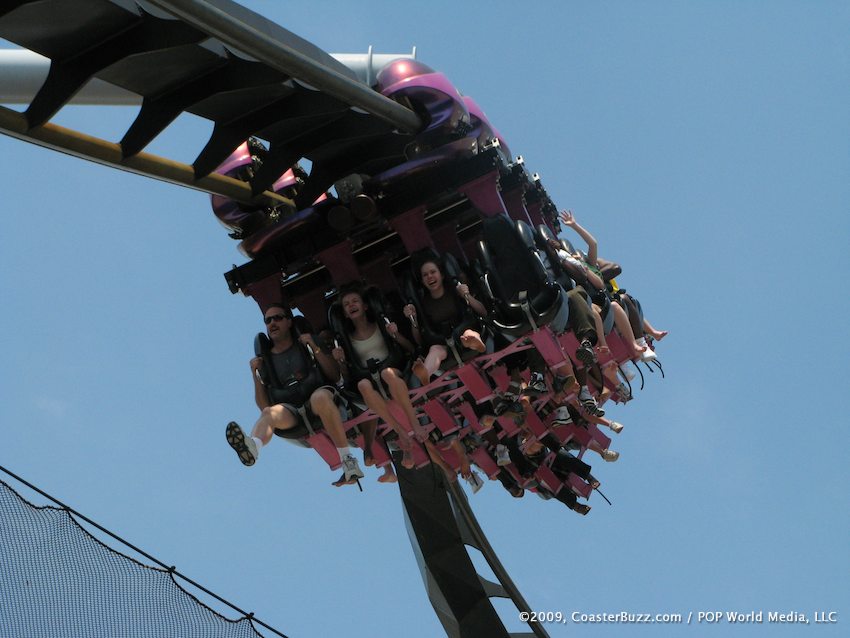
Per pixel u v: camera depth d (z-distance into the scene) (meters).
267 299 27.19
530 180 30.55
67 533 18.64
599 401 34.12
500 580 36.03
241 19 19.41
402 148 27.28
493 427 31.42
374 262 27.91
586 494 36.50
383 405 25.41
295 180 28.94
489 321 25.34
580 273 28.86
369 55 27.81
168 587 19.98
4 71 24.41
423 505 35.78
